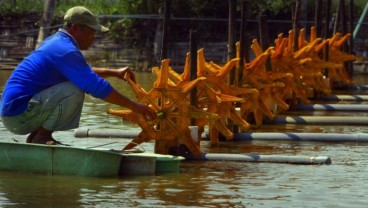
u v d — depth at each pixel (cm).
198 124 1430
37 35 4041
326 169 1311
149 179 1193
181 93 1355
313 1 4112
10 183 1127
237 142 1636
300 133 1670
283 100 2120
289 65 2116
